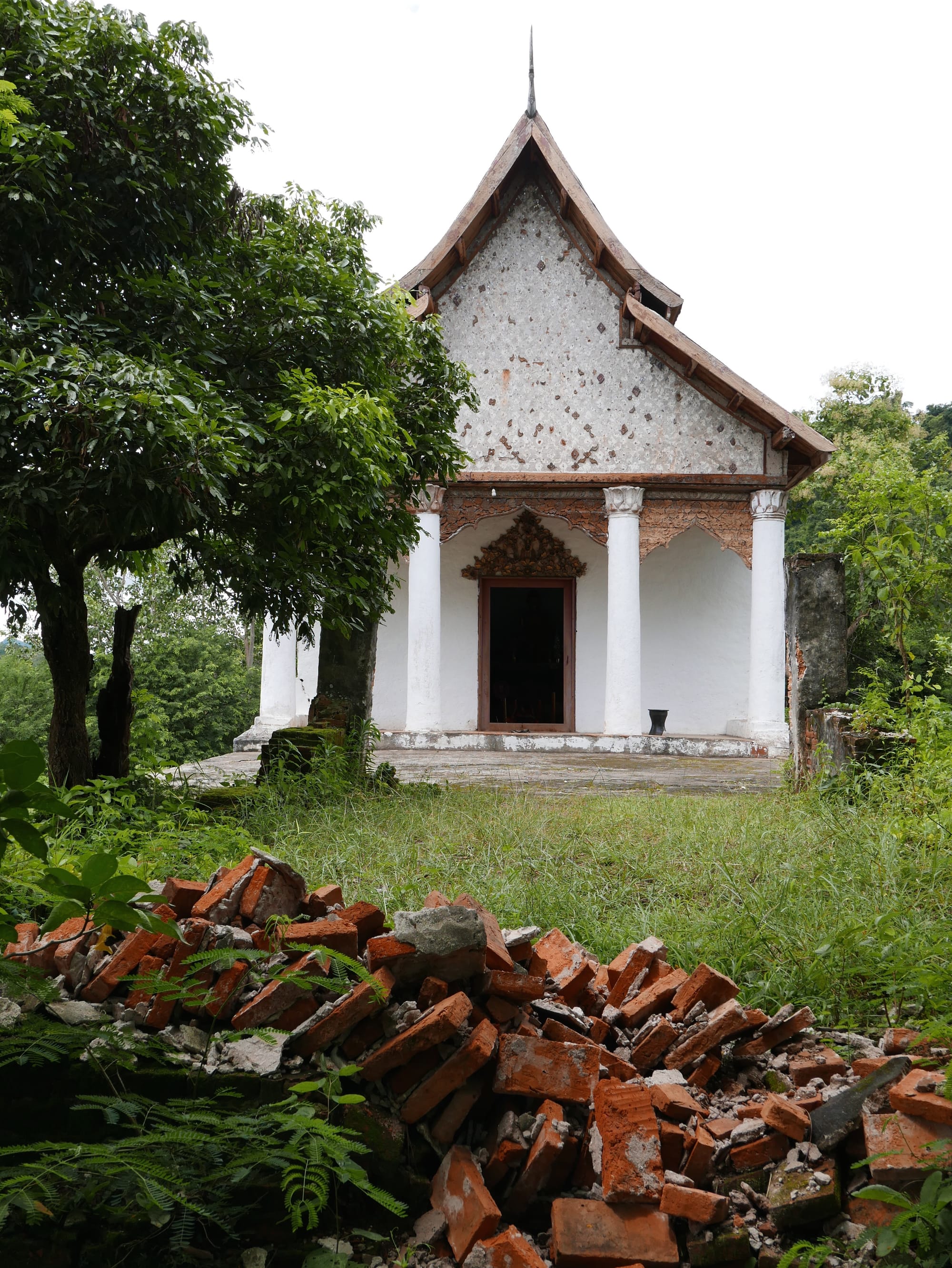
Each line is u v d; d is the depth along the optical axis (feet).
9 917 8.17
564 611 57.00
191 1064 7.52
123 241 19.30
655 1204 6.70
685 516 49.65
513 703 58.39
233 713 80.64
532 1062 7.30
